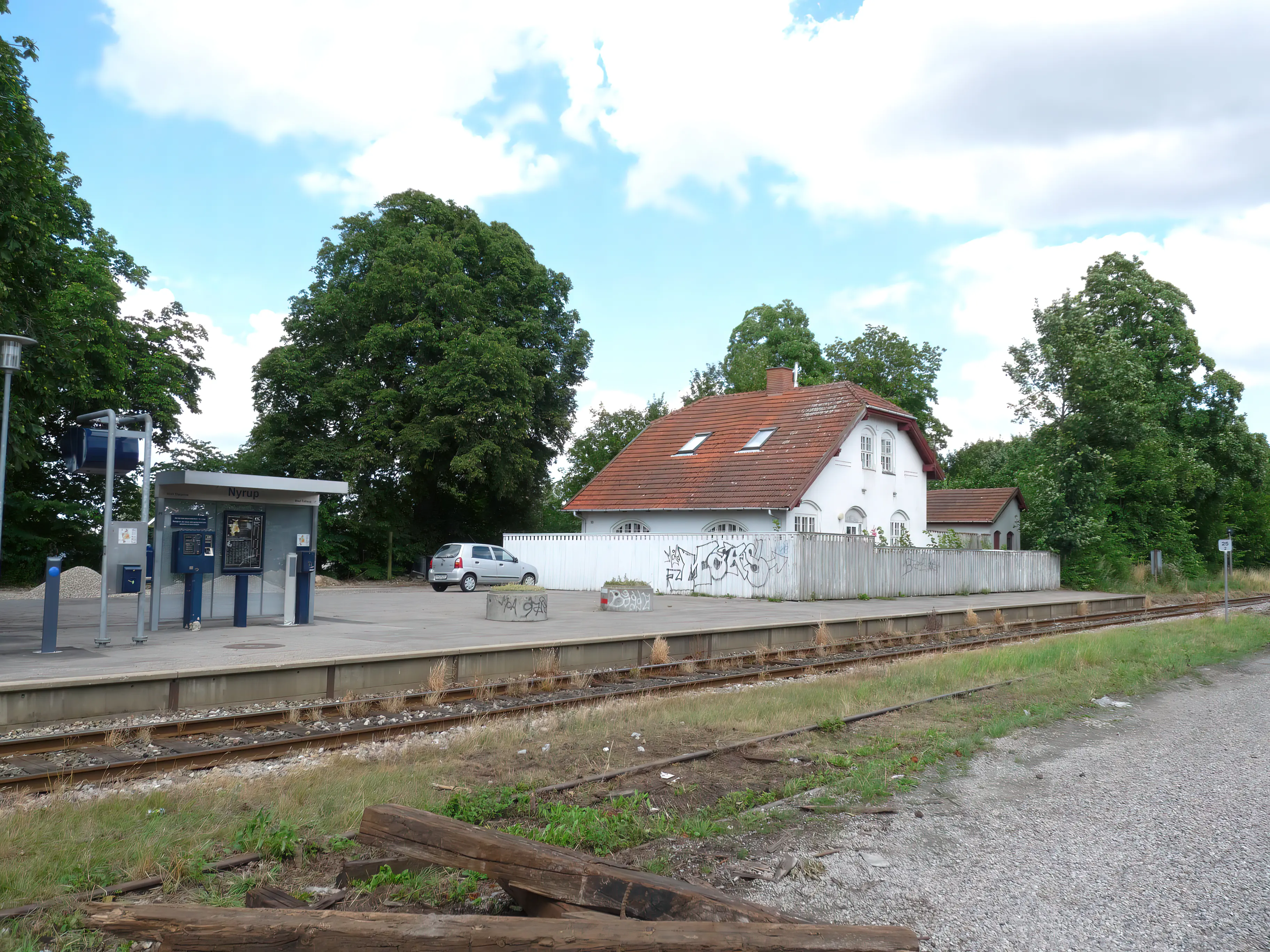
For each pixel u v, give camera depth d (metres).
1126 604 33.31
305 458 37.78
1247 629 21.69
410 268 38.72
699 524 33.50
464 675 12.85
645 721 9.70
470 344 37.50
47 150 21.17
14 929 4.29
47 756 8.18
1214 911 4.87
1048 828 6.33
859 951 3.62
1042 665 14.71
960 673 13.48
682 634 16.25
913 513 38.75
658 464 36.97
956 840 6.06
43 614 19.25
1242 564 57.31
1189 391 52.28
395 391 38.53
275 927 3.70
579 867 4.37
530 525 45.88
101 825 5.82
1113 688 12.70
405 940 3.65
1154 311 52.59
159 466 35.62
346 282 40.97
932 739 9.17
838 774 7.73
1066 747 9.08
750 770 7.91
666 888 4.22
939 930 4.61
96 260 31.50
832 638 19.05
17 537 31.33
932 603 28.47
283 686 11.14
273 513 18.70
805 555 27.77
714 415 39.53
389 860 5.05
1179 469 48.00
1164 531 47.00
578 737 8.98
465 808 6.18
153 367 33.94
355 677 11.75
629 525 35.50
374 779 6.98
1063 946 4.44
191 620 16.20
